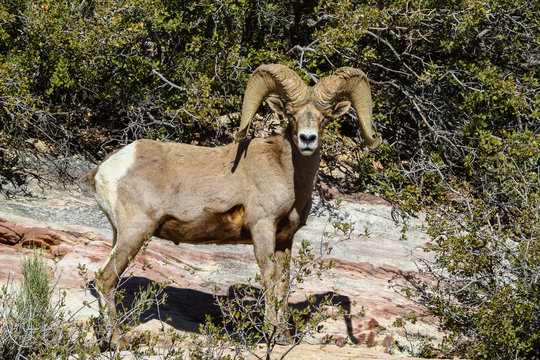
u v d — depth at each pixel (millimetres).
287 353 13961
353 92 16016
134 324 13445
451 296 20922
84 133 27375
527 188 20953
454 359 18172
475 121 27594
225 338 13000
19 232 19266
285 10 29734
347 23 26422
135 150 15523
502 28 29859
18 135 25641
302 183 15656
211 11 26562
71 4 25812
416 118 31297
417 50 30250
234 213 15719
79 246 19000
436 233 20312
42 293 14234
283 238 16203
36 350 13406
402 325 18391
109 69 27125
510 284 18875
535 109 26297
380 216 25875
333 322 18172
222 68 27422
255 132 28281
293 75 15367
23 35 26359
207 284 19062
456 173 30047
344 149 27781
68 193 23422
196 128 28516
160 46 28219
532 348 17953
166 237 16031
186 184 15555
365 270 21641
